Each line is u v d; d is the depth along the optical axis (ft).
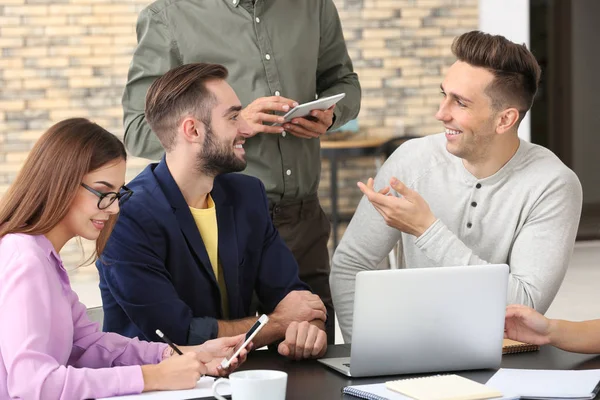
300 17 10.81
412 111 27.14
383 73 26.96
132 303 8.00
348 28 26.78
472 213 8.96
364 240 9.43
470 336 6.76
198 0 10.46
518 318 7.42
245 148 10.36
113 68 25.38
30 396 5.98
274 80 10.55
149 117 8.30
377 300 6.47
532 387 6.24
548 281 8.55
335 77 11.59
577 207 8.85
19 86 25.14
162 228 8.17
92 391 6.07
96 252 7.20
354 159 26.96
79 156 6.45
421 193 9.21
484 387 6.06
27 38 25.05
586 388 6.21
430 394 5.87
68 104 25.35
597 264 25.80
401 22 26.89
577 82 29.22
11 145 25.23
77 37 25.18
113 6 25.20
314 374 6.81
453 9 27.02
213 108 8.09
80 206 6.56
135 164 25.62
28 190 6.45
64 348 6.53
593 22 28.96
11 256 6.30
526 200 8.77
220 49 10.45
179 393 6.18
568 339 7.36
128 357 7.18
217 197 8.73
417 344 6.65
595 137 29.43
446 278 6.60
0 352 6.17
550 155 8.95
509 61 8.32
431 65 27.07
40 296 6.22
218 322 8.13
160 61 10.46
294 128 10.24
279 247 9.16
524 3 27.17
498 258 8.95
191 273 8.35
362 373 6.63
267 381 5.59
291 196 10.64
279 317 8.34
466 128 8.50
